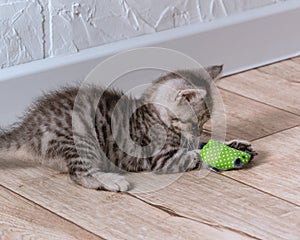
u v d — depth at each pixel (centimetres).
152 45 119
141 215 88
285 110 117
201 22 127
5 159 100
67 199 91
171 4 122
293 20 136
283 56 137
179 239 83
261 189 94
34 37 109
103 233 84
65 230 85
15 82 105
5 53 106
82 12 113
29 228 85
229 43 128
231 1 129
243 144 101
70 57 111
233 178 96
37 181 95
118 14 117
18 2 106
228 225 86
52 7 109
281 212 89
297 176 97
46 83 108
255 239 84
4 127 104
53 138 96
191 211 89
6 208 89
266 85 126
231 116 114
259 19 131
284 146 105
